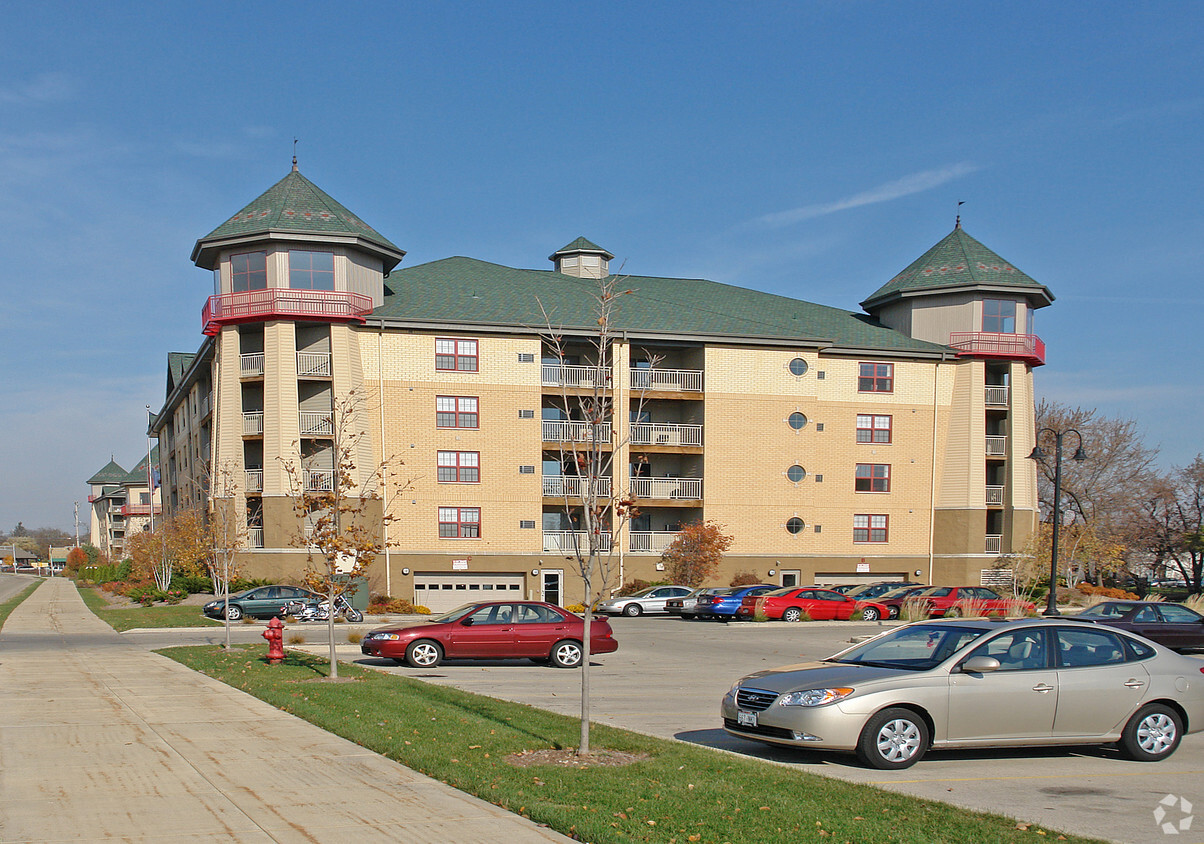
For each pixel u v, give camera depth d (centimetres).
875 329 5291
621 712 1512
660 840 760
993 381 5312
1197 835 836
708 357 4803
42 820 809
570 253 5709
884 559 4994
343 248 4381
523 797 881
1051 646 1177
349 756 1077
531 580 4512
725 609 3828
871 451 5031
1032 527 5103
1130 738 1151
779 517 4838
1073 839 786
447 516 4466
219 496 4275
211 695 1551
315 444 4244
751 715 1137
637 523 4875
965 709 1109
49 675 1805
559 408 4525
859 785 951
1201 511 6825
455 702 1502
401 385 4447
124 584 5828
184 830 784
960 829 796
